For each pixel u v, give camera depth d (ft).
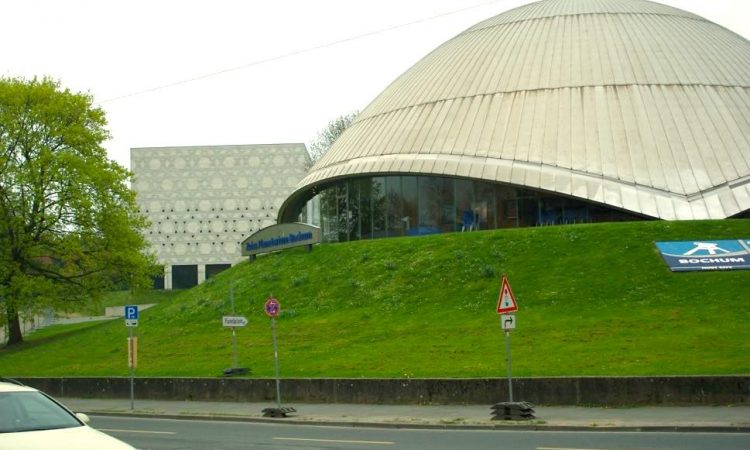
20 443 37.09
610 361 85.10
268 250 160.66
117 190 163.43
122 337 142.61
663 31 162.30
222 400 99.14
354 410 84.28
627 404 75.92
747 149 139.13
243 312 134.82
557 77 154.20
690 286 107.96
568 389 78.28
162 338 134.41
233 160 353.10
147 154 351.67
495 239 133.18
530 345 95.50
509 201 144.15
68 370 124.88
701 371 77.56
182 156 352.49
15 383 46.01
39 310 157.89
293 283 138.72
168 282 347.97
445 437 63.98
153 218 349.82
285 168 353.51
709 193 133.28
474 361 92.22
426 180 152.25
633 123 143.33
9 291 152.05
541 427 67.21
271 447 61.26
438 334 105.91
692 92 147.33
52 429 39.83
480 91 157.89
